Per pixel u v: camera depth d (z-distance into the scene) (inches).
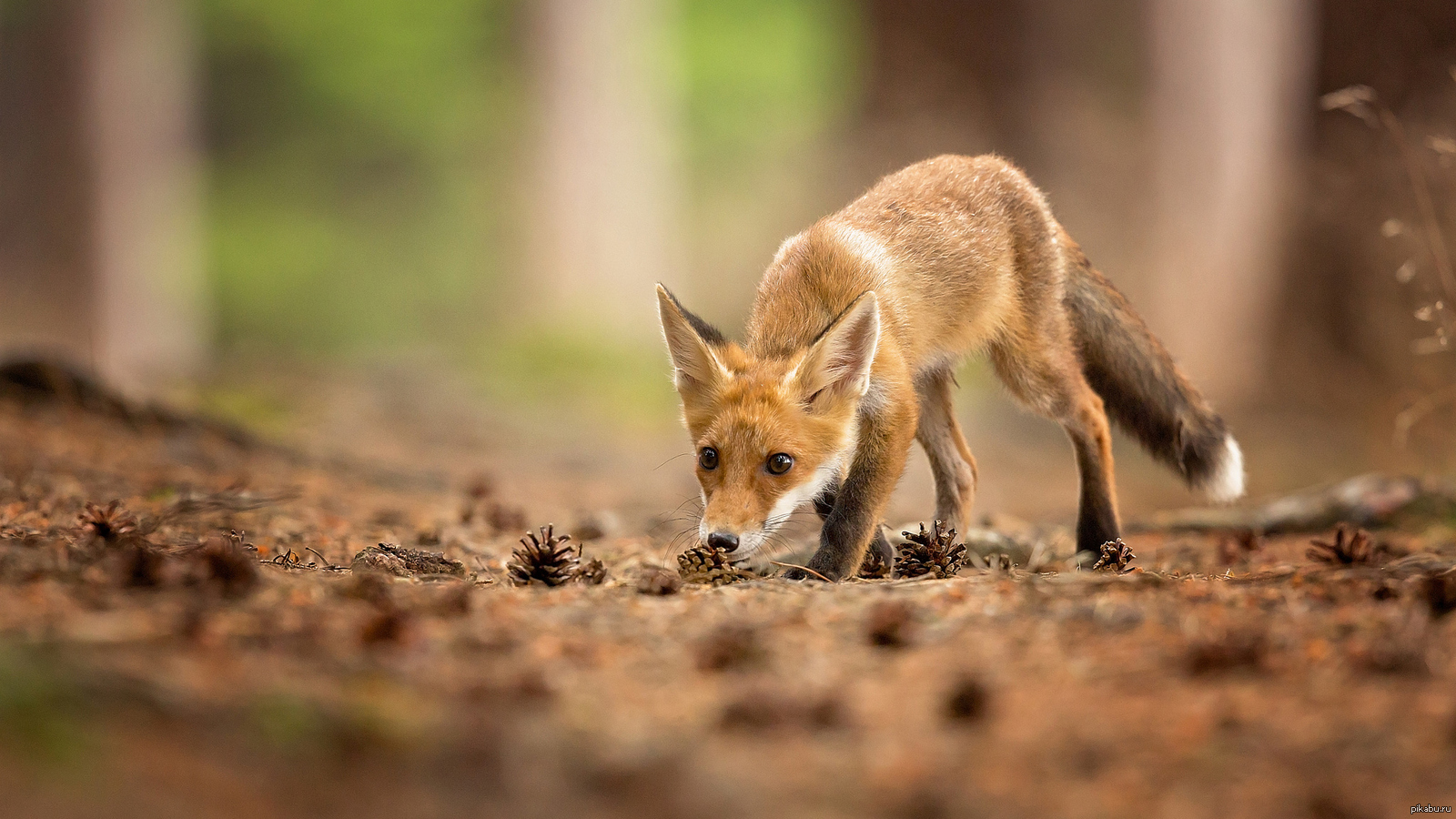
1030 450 930.7
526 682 184.4
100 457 495.2
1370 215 933.2
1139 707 187.3
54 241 1370.6
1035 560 383.2
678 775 159.3
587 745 167.6
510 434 866.1
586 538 432.5
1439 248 500.7
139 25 1374.3
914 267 382.9
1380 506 467.5
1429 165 693.3
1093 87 1144.2
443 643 207.5
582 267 1435.8
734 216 1651.1
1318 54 1055.6
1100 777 165.2
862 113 1339.8
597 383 1149.1
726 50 1999.3
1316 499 484.1
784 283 385.7
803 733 178.5
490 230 1622.8
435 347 1341.0
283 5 1990.7
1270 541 440.5
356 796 148.1
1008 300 406.3
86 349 1315.2
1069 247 437.1
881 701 192.1
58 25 1330.0
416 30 2009.1
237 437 586.2
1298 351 1011.3
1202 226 1096.8
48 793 135.4
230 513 395.9
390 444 766.5
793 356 365.4
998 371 416.5
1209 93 1095.6
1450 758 167.3
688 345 366.0
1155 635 219.9
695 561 309.3
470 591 259.8
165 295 1459.2
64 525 331.6
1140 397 440.8
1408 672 197.2
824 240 380.8
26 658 161.3
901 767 167.5
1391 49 996.6
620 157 1454.2
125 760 144.9
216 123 2122.3
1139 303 1110.4
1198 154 1098.7
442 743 161.8
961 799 158.1
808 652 214.5
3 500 375.6
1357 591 251.6
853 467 360.2
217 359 1186.6
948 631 226.2
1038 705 189.2
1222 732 177.2
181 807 137.9
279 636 199.9
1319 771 165.5
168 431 575.2
